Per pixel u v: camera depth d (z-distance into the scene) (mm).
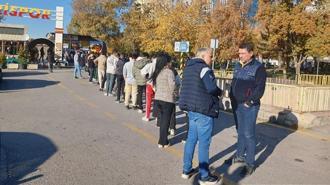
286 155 7363
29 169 5801
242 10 37781
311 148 7992
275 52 41500
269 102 12047
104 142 7586
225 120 10836
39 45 39094
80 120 9727
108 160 6426
